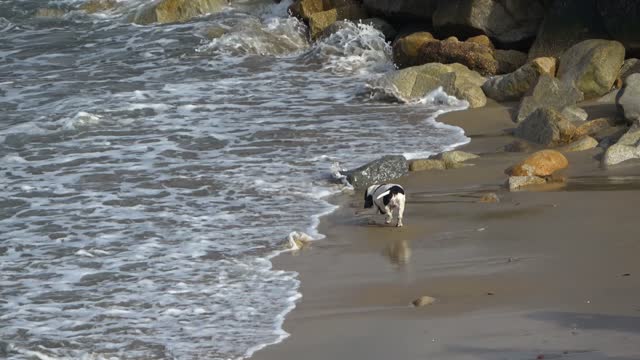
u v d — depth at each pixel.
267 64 52.84
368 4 57.38
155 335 21.00
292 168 34.38
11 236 27.97
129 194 31.80
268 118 41.69
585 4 47.28
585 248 24.94
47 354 20.23
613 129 37.38
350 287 23.17
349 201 30.81
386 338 19.88
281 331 20.75
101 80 50.09
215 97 45.88
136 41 57.91
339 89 47.25
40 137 39.81
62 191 32.34
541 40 48.12
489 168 33.75
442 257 24.98
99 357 20.02
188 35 57.91
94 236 27.81
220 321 21.53
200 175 33.69
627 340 18.72
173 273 24.67
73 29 61.69
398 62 51.31
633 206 28.33
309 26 57.09
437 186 31.84
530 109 40.72
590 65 43.19
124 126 41.16
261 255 25.86
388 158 33.16
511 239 26.08
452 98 43.50
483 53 48.34
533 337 19.23
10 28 62.41
